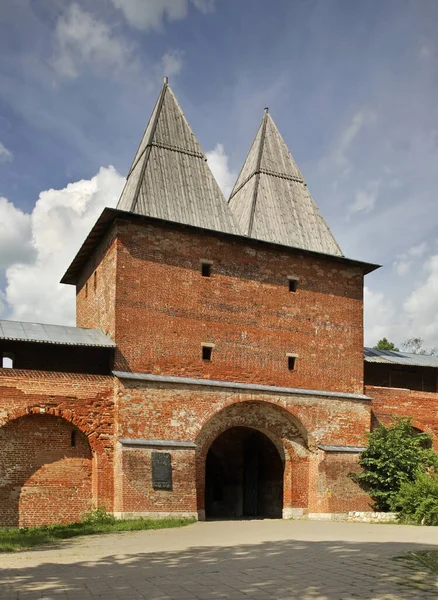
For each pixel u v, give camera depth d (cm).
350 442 2964
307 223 3281
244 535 1925
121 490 2352
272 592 990
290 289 3034
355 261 3167
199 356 2712
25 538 1862
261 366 2850
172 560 1373
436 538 1786
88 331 2703
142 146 3159
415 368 3684
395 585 1028
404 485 2608
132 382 2512
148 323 2628
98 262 2914
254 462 3212
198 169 3062
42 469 2397
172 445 2483
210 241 2858
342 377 3056
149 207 2794
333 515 2764
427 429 3231
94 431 2448
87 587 1057
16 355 2739
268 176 3319
